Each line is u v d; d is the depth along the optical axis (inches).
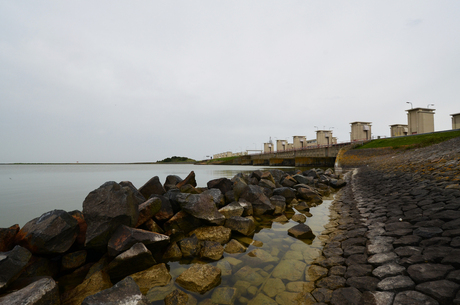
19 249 172.9
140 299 141.2
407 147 1589.6
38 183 1182.9
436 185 384.5
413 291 137.6
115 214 225.5
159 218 305.9
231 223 322.3
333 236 284.8
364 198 477.7
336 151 2397.9
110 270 199.0
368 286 156.6
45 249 204.8
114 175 1881.2
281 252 249.1
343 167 1644.9
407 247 194.7
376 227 272.8
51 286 154.9
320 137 3503.9
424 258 170.1
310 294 163.5
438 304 123.8
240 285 184.9
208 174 1707.7
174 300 161.3
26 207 551.8
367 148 1792.6
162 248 253.6
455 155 595.2
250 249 261.4
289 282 183.2
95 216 223.6
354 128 2719.0
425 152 1018.1
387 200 393.7
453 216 229.3
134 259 201.0
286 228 342.0
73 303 166.6
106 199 234.2
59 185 1079.6
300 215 390.9
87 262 230.7
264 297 166.4
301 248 255.0
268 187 576.4
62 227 216.7
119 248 208.8
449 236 193.2
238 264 223.8
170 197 347.9
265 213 421.7
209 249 245.9
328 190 694.5
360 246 231.6
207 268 196.4
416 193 374.9
